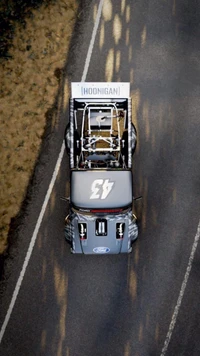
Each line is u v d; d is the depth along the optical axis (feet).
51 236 51.90
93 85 48.32
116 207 46.01
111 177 46.34
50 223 52.01
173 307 51.13
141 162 52.85
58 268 51.65
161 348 50.65
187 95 53.88
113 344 50.80
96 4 55.42
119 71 54.13
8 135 52.90
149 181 52.65
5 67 53.78
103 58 54.29
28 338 50.80
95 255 51.93
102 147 51.72
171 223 52.13
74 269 51.70
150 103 53.62
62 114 53.26
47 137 52.95
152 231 52.06
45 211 52.08
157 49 54.70
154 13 55.47
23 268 51.44
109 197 46.09
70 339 50.85
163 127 53.31
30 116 53.21
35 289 51.37
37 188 52.31
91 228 47.60
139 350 50.70
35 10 55.01
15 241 51.67
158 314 51.11
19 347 50.67
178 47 54.85
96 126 49.29
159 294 51.37
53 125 53.16
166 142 53.16
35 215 52.03
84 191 46.14
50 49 54.44
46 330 50.96
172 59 54.54
